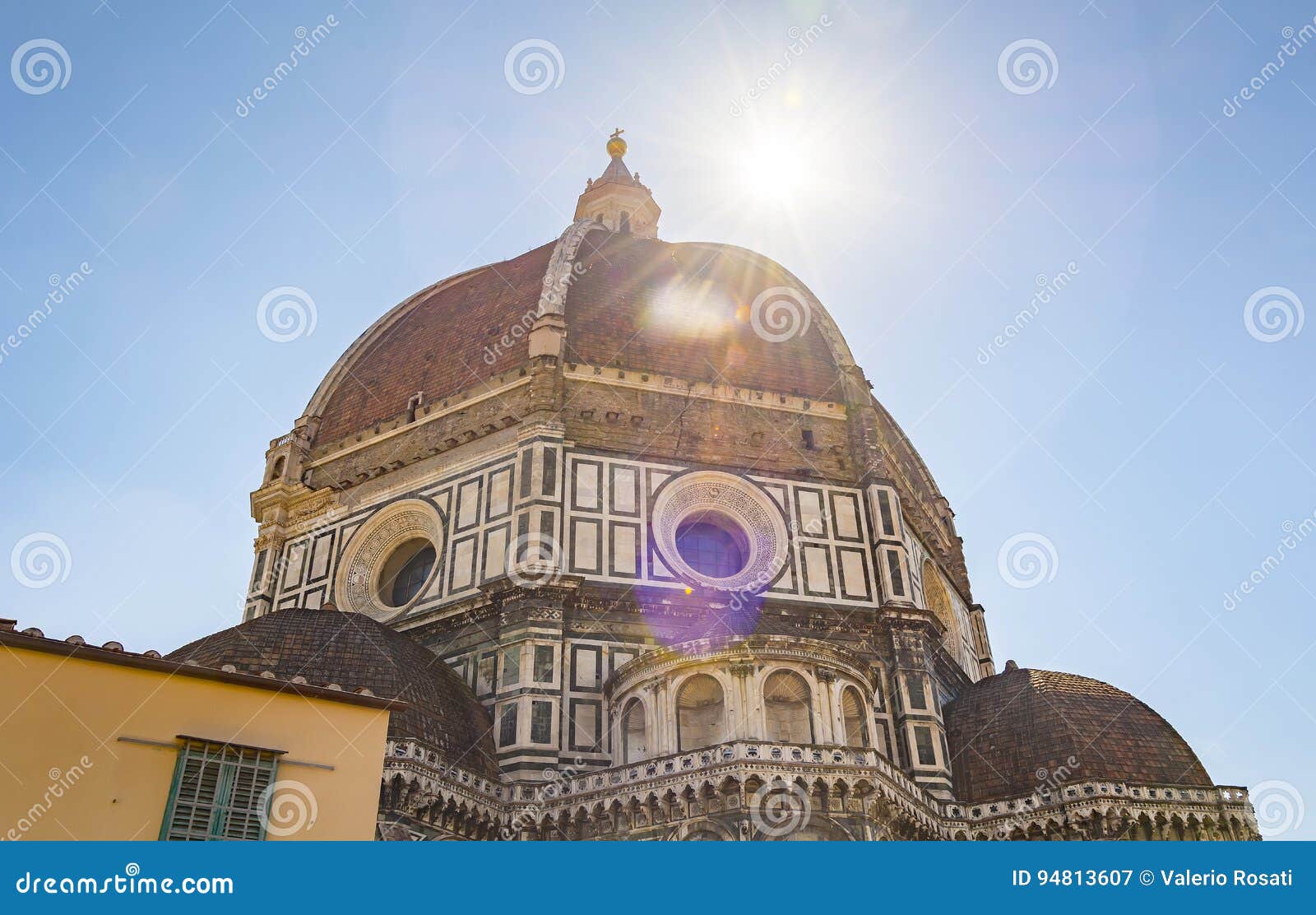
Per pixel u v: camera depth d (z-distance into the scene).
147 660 31.42
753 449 63.22
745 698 47.09
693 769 45.09
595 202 96.06
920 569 66.69
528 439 59.38
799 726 48.81
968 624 73.94
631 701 50.09
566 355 64.00
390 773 43.09
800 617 57.41
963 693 59.62
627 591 55.19
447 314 73.31
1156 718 54.34
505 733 49.81
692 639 49.09
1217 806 49.50
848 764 45.22
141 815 29.75
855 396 67.38
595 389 62.75
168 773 30.58
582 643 53.06
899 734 54.78
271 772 31.83
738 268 75.69
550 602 53.38
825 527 61.16
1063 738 52.50
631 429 61.72
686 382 64.31
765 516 60.78
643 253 74.69
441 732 46.78
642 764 46.38
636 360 65.38
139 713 30.89
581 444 60.06
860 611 58.31
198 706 31.77
